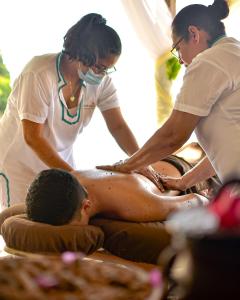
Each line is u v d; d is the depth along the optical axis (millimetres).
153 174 2031
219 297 734
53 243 1378
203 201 1936
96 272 956
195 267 753
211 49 1715
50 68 2113
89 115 2338
